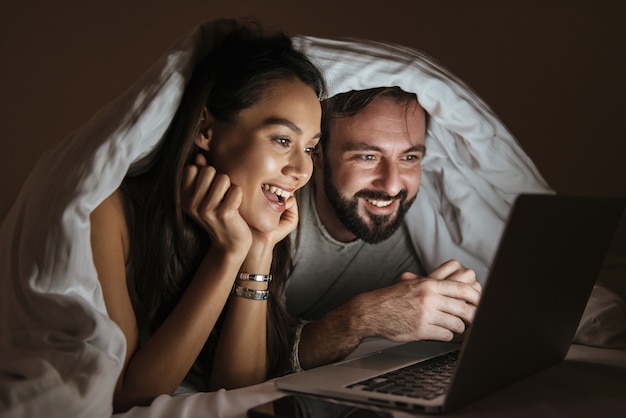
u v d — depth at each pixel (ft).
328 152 4.64
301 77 3.43
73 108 6.54
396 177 4.56
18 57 6.51
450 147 4.57
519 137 6.96
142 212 3.50
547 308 2.98
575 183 6.92
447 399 2.46
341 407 2.52
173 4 6.57
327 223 4.83
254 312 3.52
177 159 3.36
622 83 6.77
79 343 2.64
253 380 3.55
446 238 4.79
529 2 6.85
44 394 2.36
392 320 3.70
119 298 3.12
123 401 3.01
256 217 3.42
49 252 2.85
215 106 3.36
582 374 3.18
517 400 2.70
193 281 3.26
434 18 6.90
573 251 3.02
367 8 6.87
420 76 4.14
